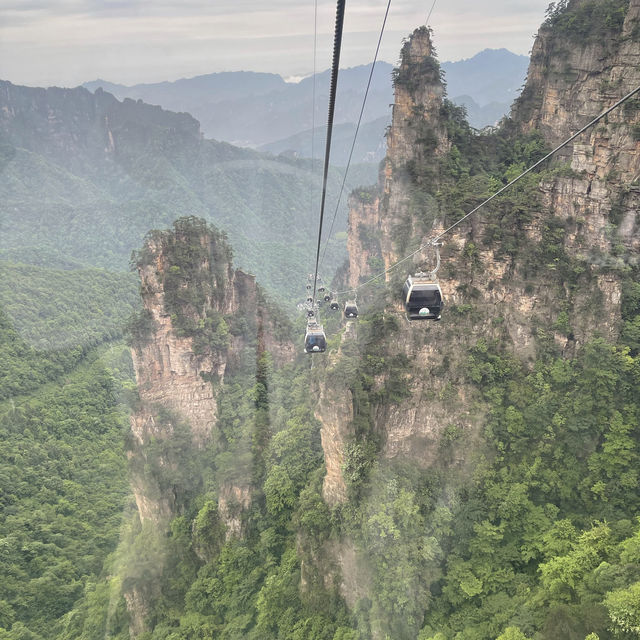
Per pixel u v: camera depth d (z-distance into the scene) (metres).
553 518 31.84
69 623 44.97
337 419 35.50
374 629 32.12
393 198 54.12
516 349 37.31
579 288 35.28
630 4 35.34
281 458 43.25
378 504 34.31
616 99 36.50
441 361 38.00
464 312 38.22
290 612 36.91
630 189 33.03
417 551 32.50
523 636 25.50
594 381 33.56
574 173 35.69
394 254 52.28
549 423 34.41
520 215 37.06
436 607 31.55
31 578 47.72
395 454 37.03
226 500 44.28
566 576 26.61
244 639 37.62
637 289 33.47
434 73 50.28
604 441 32.84
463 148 48.69
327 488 37.62
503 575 30.78
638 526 28.33
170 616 42.59
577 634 23.88
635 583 23.38
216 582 41.94
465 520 33.28
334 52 11.93
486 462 34.91
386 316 41.44
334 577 35.66
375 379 37.16
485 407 36.31
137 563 45.78
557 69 42.72
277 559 40.78
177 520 46.25
